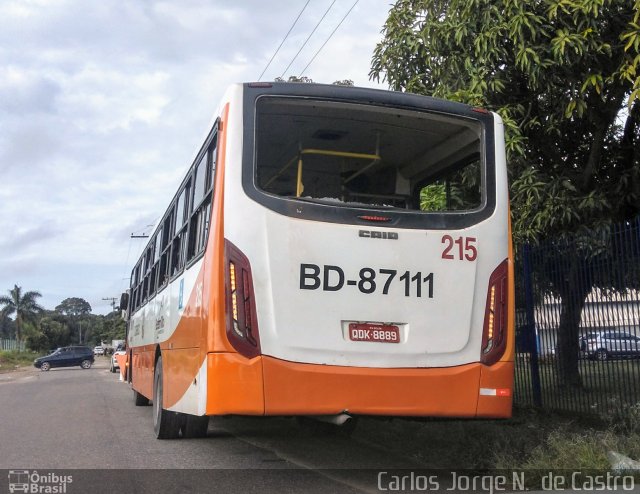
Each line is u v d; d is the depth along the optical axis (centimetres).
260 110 558
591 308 822
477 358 555
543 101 971
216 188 548
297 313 521
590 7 795
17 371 4425
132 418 1155
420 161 645
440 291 554
